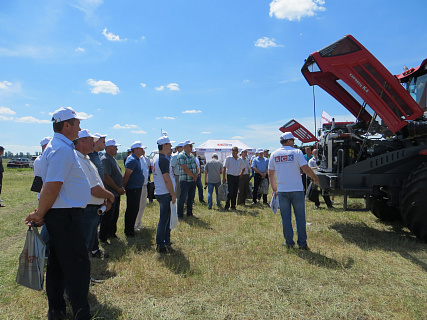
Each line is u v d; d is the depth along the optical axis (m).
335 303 2.81
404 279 3.34
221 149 24.56
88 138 3.15
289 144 4.70
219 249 4.50
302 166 4.45
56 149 2.28
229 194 8.08
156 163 4.48
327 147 5.96
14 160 38.88
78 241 2.38
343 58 4.77
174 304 2.83
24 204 9.75
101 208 3.33
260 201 9.81
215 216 7.08
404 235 5.29
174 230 5.69
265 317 2.60
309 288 3.12
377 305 2.78
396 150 5.14
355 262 3.88
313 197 7.95
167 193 4.45
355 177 5.09
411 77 5.82
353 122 7.18
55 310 2.57
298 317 2.60
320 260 3.97
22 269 2.38
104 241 4.92
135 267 3.76
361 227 5.84
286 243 4.58
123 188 4.98
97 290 3.13
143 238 5.26
